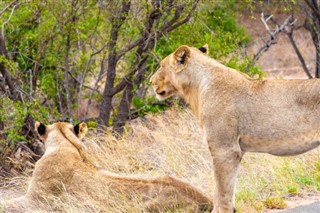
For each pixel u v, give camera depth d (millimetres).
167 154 13477
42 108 15188
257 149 9523
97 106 19297
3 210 11234
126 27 15656
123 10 15336
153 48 15867
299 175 11820
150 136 15219
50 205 11180
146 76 16781
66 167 11203
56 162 11289
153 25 15430
